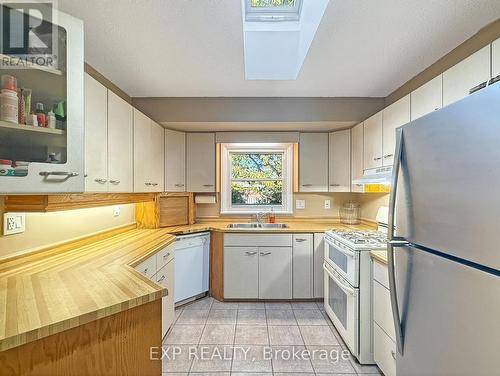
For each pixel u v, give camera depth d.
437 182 0.95
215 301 3.04
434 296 0.97
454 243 0.87
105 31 1.64
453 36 1.71
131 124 2.23
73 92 1.22
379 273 1.85
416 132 1.07
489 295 0.75
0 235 1.43
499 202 0.72
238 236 3.01
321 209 3.60
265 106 2.88
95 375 0.99
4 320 0.89
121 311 1.06
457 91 1.48
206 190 3.30
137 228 2.99
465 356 0.83
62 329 0.89
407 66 2.13
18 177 1.09
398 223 1.21
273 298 2.99
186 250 2.91
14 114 1.12
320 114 2.87
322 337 2.30
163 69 2.18
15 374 0.84
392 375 1.67
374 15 1.50
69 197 1.59
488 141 0.75
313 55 1.95
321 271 2.99
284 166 3.65
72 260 1.66
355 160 2.96
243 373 1.86
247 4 2.03
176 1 1.38
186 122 2.88
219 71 2.22
